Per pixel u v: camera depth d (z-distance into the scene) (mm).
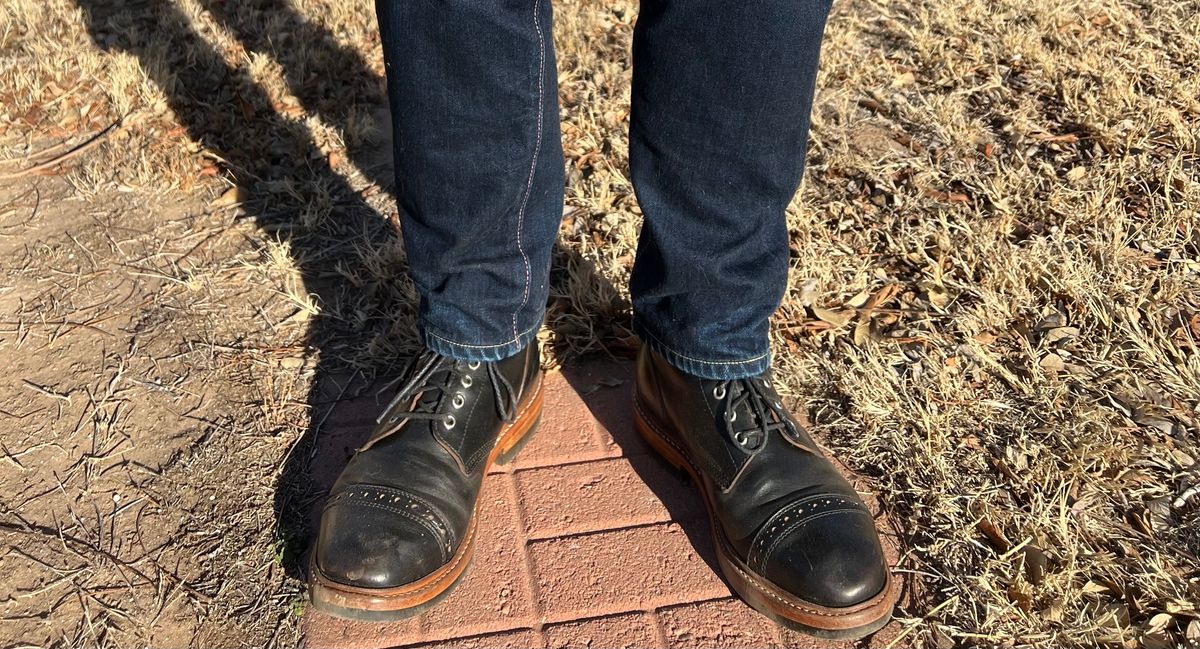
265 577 1426
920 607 1360
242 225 2234
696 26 1077
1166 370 1688
